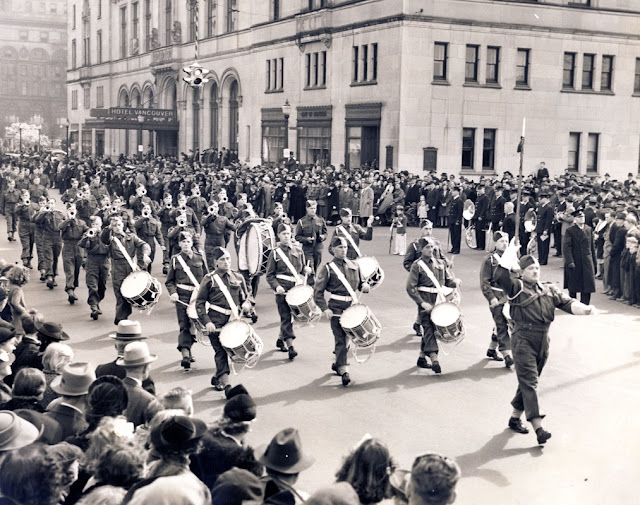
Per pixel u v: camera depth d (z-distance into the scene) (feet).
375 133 140.26
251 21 179.93
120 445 16.98
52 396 26.08
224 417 20.79
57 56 455.63
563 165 144.36
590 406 36.88
